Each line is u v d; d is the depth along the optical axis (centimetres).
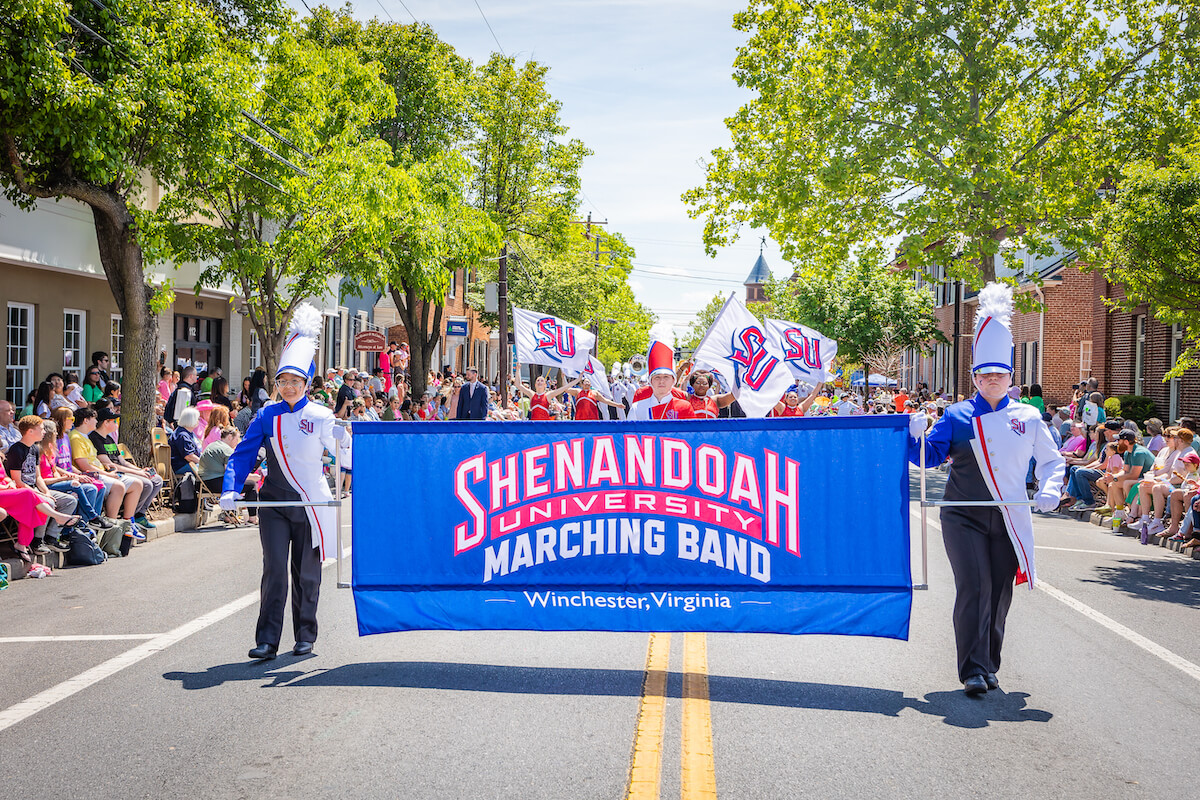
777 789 449
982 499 615
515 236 3672
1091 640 756
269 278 1981
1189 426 1480
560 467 642
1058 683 632
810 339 1595
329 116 2131
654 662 665
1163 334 2444
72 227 2028
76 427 1196
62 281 2114
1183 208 1352
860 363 4647
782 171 2620
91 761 480
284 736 515
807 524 626
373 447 657
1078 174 2448
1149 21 2480
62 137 1257
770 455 629
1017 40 2486
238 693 591
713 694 594
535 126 3503
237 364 2916
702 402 1022
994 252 2452
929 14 2402
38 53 1178
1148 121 2447
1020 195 2338
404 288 3334
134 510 1197
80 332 2198
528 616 644
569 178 3559
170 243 1773
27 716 548
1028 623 813
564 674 636
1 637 734
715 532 631
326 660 670
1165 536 1331
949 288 5172
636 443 638
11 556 989
